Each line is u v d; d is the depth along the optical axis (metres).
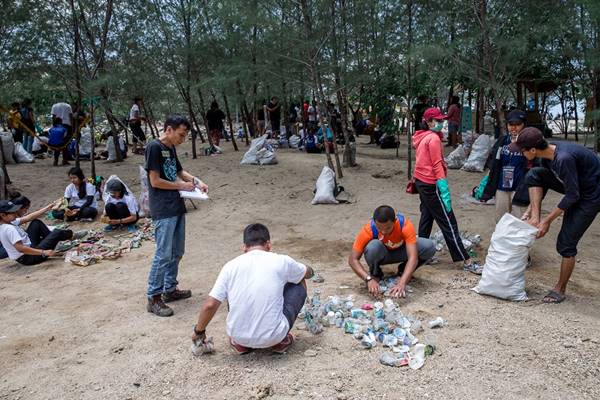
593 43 8.57
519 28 7.94
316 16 9.29
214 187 10.02
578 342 3.76
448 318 4.21
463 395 3.15
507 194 5.51
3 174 10.24
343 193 8.79
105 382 3.46
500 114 8.02
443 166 5.21
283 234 7.11
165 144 4.65
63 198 8.67
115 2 10.95
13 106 13.52
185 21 11.75
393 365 3.49
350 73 9.96
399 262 4.99
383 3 9.48
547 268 5.45
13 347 4.06
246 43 10.25
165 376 3.48
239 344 3.65
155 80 11.91
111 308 4.81
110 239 7.46
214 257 6.34
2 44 9.80
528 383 3.26
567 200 4.21
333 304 4.43
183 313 4.62
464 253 5.33
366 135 20.19
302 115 14.86
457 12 8.27
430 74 9.52
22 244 6.46
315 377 3.38
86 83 10.15
